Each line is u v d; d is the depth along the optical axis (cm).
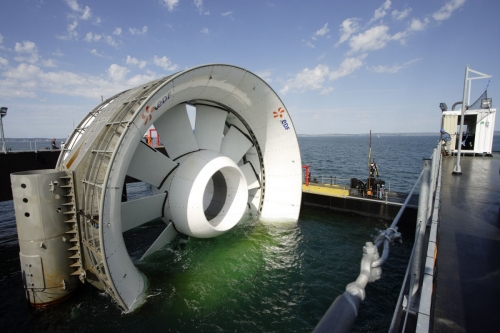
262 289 973
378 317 848
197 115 1320
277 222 1611
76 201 869
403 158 6197
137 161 1107
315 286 998
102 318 815
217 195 1537
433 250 404
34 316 825
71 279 886
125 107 919
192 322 805
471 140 2297
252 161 1669
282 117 1445
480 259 491
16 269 1159
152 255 1185
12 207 2291
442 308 367
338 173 4097
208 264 1133
